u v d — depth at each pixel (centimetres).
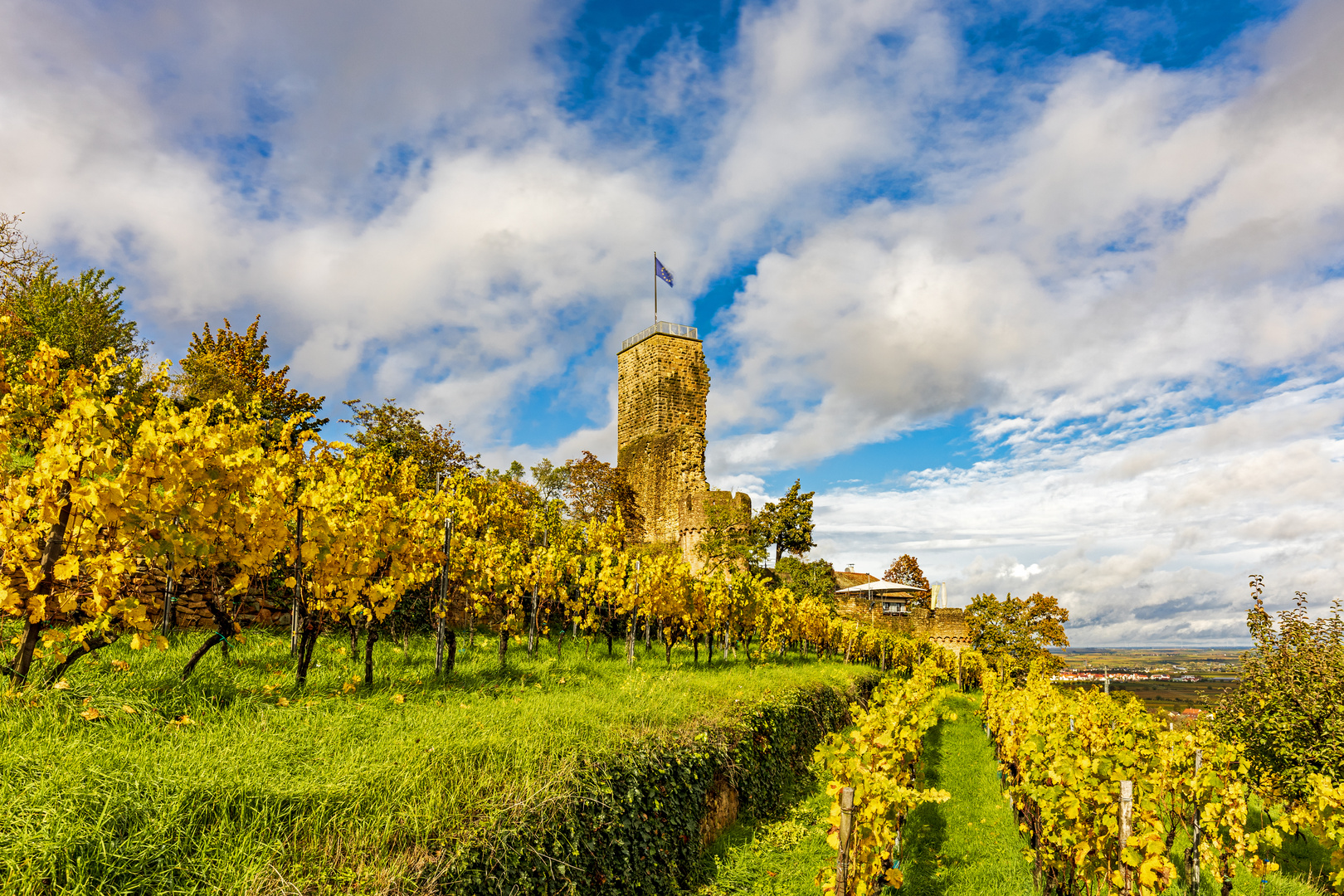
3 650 633
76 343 1756
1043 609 3959
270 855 373
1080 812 689
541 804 516
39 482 554
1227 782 851
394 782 480
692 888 700
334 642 1069
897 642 3700
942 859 920
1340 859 809
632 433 4622
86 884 317
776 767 1065
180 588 999
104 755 426
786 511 4356
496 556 1302
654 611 1558
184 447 619
